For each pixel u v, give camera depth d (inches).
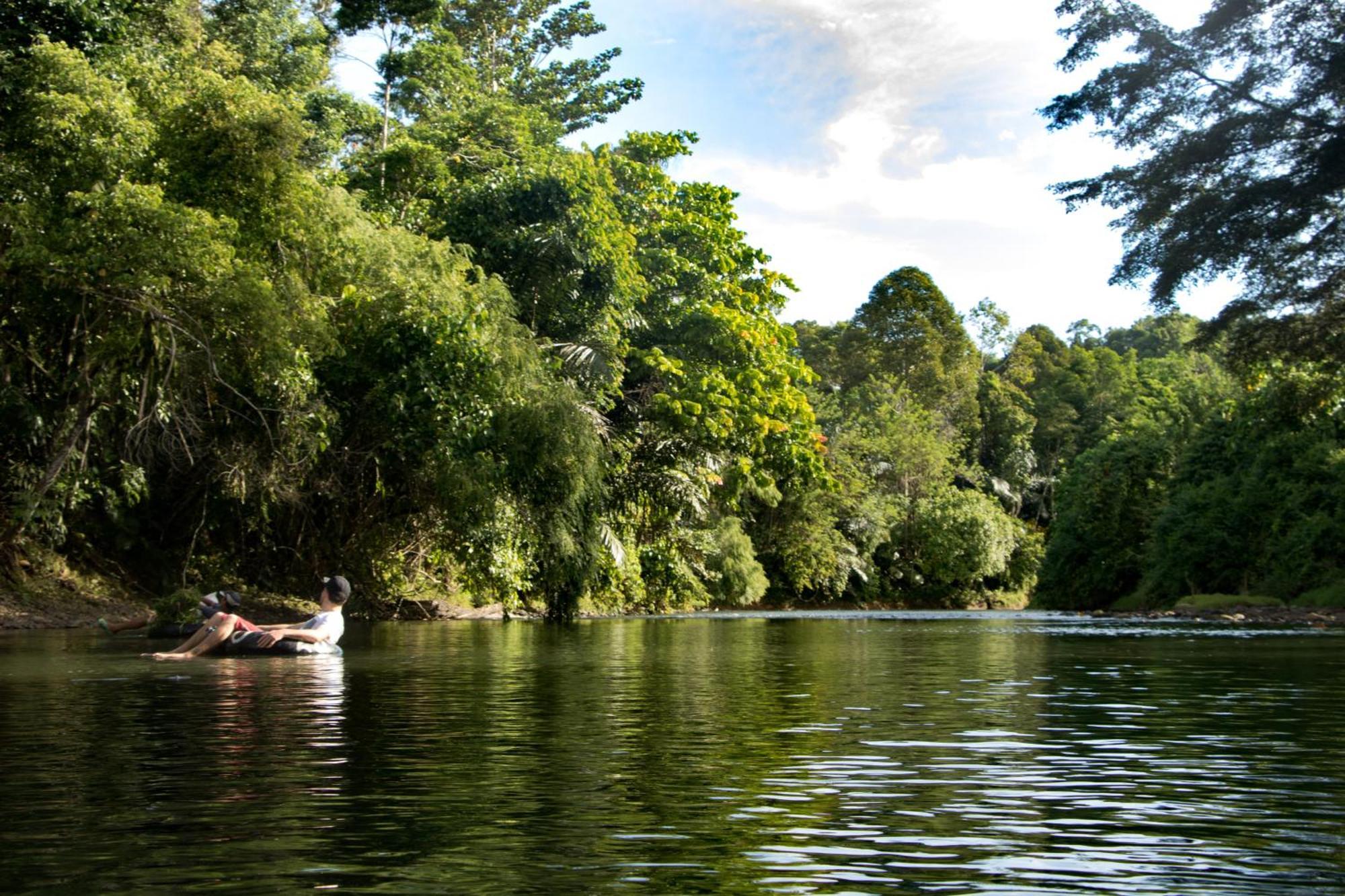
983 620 962.7
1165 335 3550.7
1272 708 224.5
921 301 2815.0
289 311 586.6
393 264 667.4
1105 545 1660.9
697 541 1243.2
